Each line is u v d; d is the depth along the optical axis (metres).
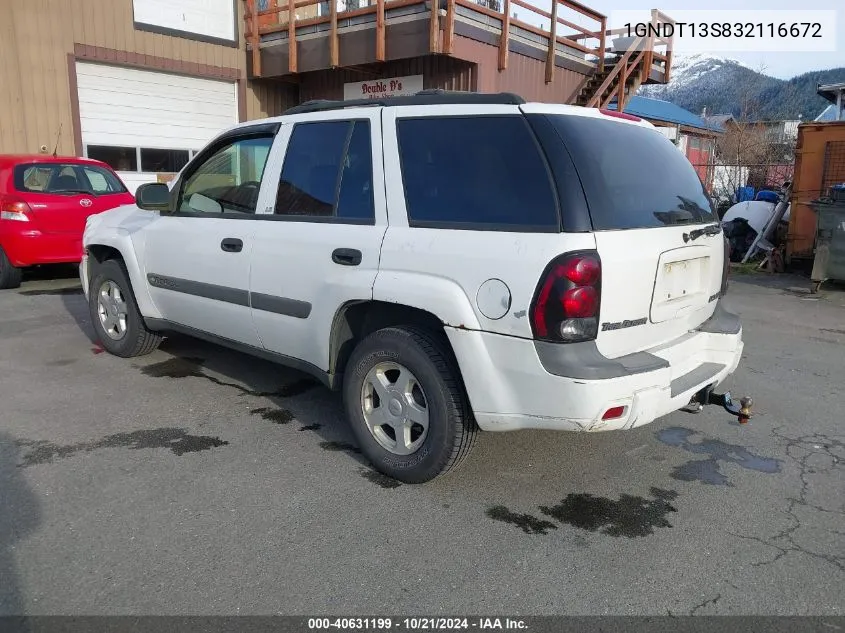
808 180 11.20
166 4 13.20
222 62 14.24
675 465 3.89
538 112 3.18
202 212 4.70
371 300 3.53
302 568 2.82
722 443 4.22
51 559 2.83
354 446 4.04
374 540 3.04
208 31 13.94
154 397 4.79
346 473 3.68
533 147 3.11
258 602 2.60
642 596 2.69
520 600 2.65
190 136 14.13
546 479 3.67
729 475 3.78
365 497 3.42
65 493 3.38
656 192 3.45
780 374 5.72
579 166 3.05
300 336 3.96
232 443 4.04
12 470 3.62
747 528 3.22
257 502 3.34
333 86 14.62
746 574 2.85
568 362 2.90
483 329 3.08
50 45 11.79
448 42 11.18
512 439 4.20
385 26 12.02
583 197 2.98
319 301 3.77
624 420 3.00
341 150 3.82
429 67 12.77
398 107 3.61
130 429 4.21
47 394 4.81
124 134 13.09
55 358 5.70
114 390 4.92
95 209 8.88
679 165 3.82
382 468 3.61
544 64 13.46
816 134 11.02
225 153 4.58
